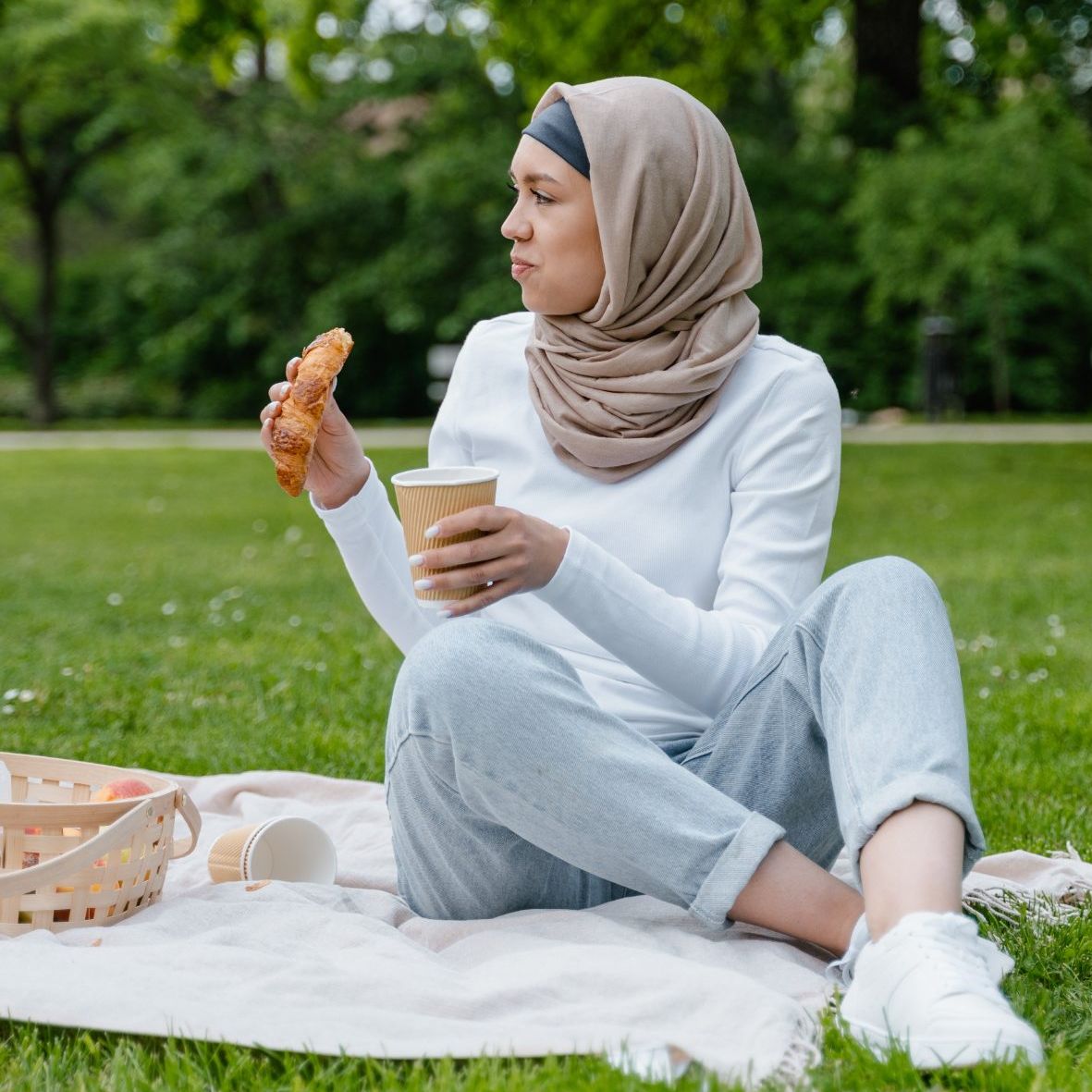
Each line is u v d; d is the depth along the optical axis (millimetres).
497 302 23469
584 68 13188
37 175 24719
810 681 2039
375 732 4133
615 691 2348
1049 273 21453
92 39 22781
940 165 17328
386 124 26078
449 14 24125
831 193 22797
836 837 2209
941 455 14625
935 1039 1660
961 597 6727
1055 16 15984
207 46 11430
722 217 2365
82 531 9812
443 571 2002
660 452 2363
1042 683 4863
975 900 2463
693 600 2373
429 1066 1749
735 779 2137
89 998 1865
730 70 14539
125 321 27188
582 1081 1664
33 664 5121
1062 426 18812
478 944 2102
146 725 4230
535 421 2473
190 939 2115
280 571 7707
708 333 2359
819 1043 1788
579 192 2348
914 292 18609
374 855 2721
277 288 25469
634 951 1976
